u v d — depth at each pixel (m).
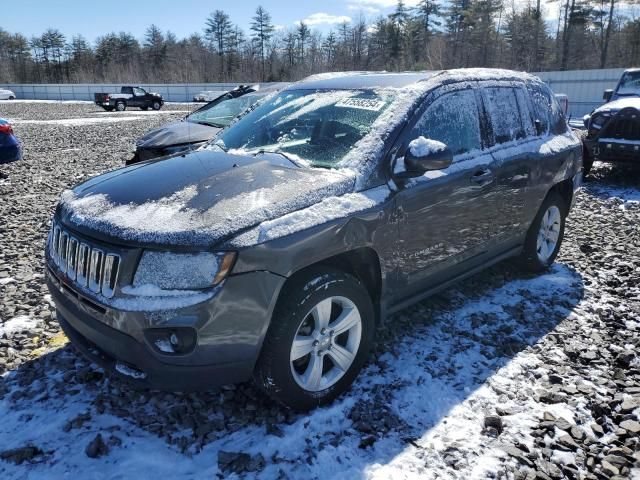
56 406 2.96
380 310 3.30
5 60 92.69
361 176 3.07
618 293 4.58
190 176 3.07
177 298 2.44
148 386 2.57
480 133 3.97
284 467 2.54
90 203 2.94
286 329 2.68
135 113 31.19
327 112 3.66
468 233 3.82
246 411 2.95
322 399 2.96
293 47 79.00
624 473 2.55
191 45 89.44
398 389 3.15
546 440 2.76
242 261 2.50
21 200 8.12
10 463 2.54
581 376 3.34
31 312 4.11
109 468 2.52
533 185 4.43
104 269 2.57
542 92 4.91
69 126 21.66
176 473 2.50
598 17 54.31
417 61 64.38
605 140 8.76
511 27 60.75
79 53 96.06
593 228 6.64
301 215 2.73
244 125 4.06
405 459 2.60
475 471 2.53
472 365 3.43
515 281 4.85
